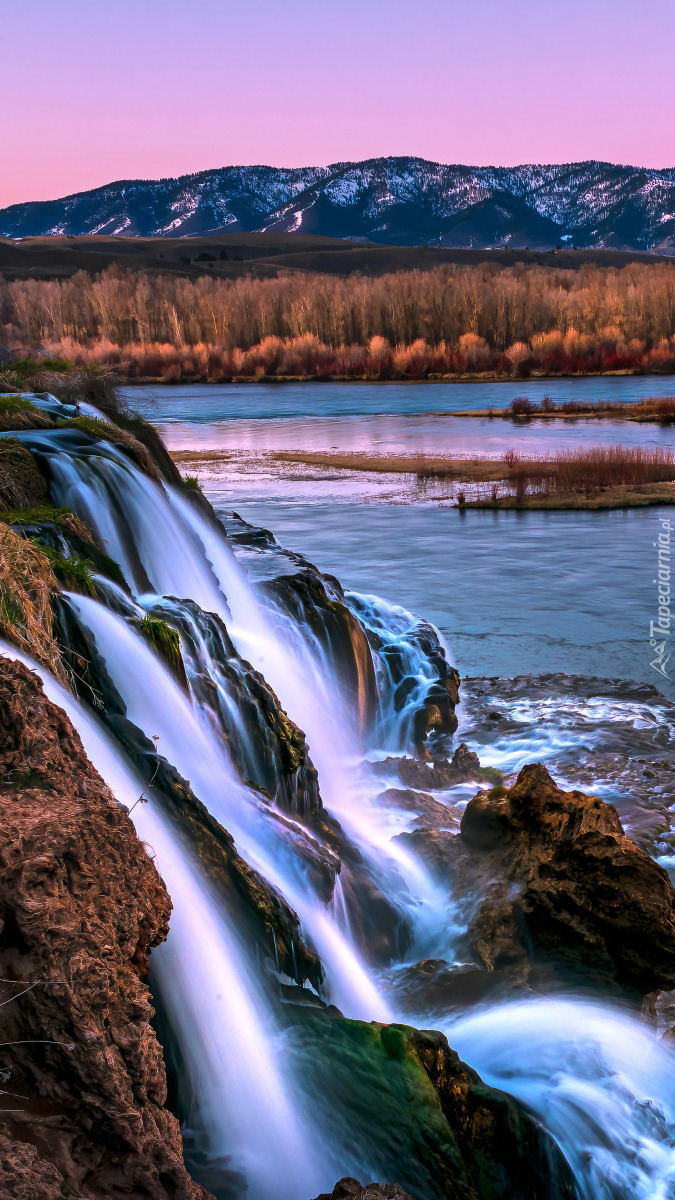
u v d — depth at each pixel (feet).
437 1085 17.22
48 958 11.48
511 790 27.40
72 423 38.73
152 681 24.98
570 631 58.49
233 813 24.35
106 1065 11.25
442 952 25.04
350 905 25.30
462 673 51.08
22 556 22.45
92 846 12.84
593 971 23.44
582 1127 19.13
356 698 41.16
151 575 35.53
